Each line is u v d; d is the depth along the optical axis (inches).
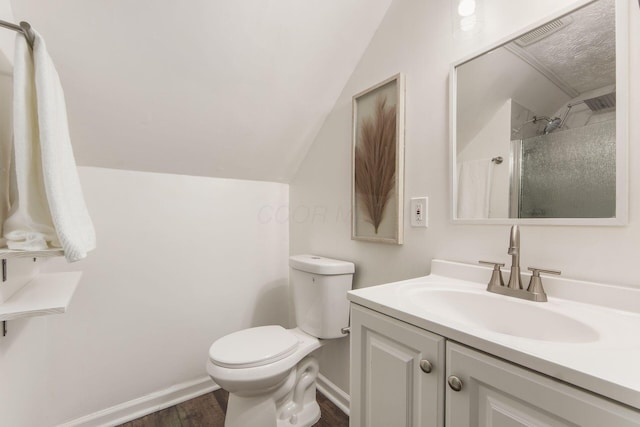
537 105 33.1
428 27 44.9
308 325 57.1
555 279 31.0
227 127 59.4
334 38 53.2
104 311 54.7
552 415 18.0
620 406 15.6
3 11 32.4
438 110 43.1
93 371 53.6
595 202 28.9
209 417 56.8
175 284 62.4
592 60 29.3
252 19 45.9
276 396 49.6
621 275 27.5
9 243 25.2
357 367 32.4
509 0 35.6
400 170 47.5
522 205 34.3
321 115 65.3
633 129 27.0
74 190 31.2
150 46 44.0
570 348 19.6
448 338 23.5
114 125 50.5
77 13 38.3
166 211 61.3
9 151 30.0
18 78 25.0
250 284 73.0
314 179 69.8
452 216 40.6
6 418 30.7
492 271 35.0
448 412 23.4
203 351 66.1
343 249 60.2
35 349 42.9
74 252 26.6
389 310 28.5
